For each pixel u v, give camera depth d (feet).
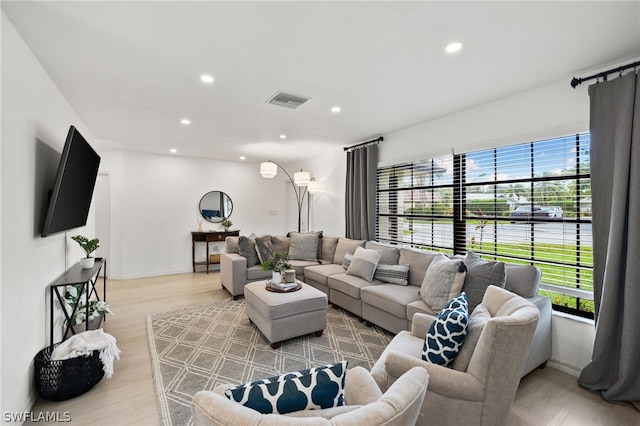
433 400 4.87
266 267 11.12
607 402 6.68
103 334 7.68
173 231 19.49
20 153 6.03
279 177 23.80
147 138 14.79
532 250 9.19
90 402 6.61
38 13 5.39
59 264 8.51
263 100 9.73
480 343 4.68
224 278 15.25
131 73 7.79
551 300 8.64
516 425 5.95
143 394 6.94
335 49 6.72
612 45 6.59
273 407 2.88
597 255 7.33
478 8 5.36
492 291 6.31
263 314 9.50
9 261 5.51
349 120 11.98
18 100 5.97
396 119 11.84
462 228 11.23
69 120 9.86
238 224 22.09
